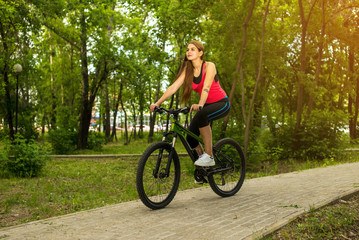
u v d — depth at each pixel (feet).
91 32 64.49
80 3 58.03
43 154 29.35
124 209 13.14
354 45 53.36
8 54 54.03
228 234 9.73
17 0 48.85
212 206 13.53
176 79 13.91
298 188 17.63
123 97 110.22
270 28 38.93
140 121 120.37
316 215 12.29
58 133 59.11
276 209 12.71
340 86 70.03
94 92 66.69
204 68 13.60
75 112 71.46
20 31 53.67
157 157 13.23
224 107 14.10
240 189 17.79
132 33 65.21
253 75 39.52
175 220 11.39
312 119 42.68
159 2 50.80
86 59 64.85
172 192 13.76
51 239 9.39
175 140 13.69
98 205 16.97
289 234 10.25
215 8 36.83
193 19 47.85
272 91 43.88
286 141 41.83
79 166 35.94
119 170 32.91
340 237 10.64
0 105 64.64
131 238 9.45
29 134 70.95
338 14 48.39
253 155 32.58
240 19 36.01
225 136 33.24
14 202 17.66
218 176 15.71
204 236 9.57
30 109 73.51
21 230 10.29
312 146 40.98
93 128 73.67
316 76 45.37
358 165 30.45
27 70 60.80
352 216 12.48
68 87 88.89
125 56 63.10
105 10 59.77
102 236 9.64
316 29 49.85
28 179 26.55
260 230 10.03
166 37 53.42
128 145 84.17
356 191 16.01
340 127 41.75
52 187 21.88
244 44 34.68
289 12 53.93
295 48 53.67
